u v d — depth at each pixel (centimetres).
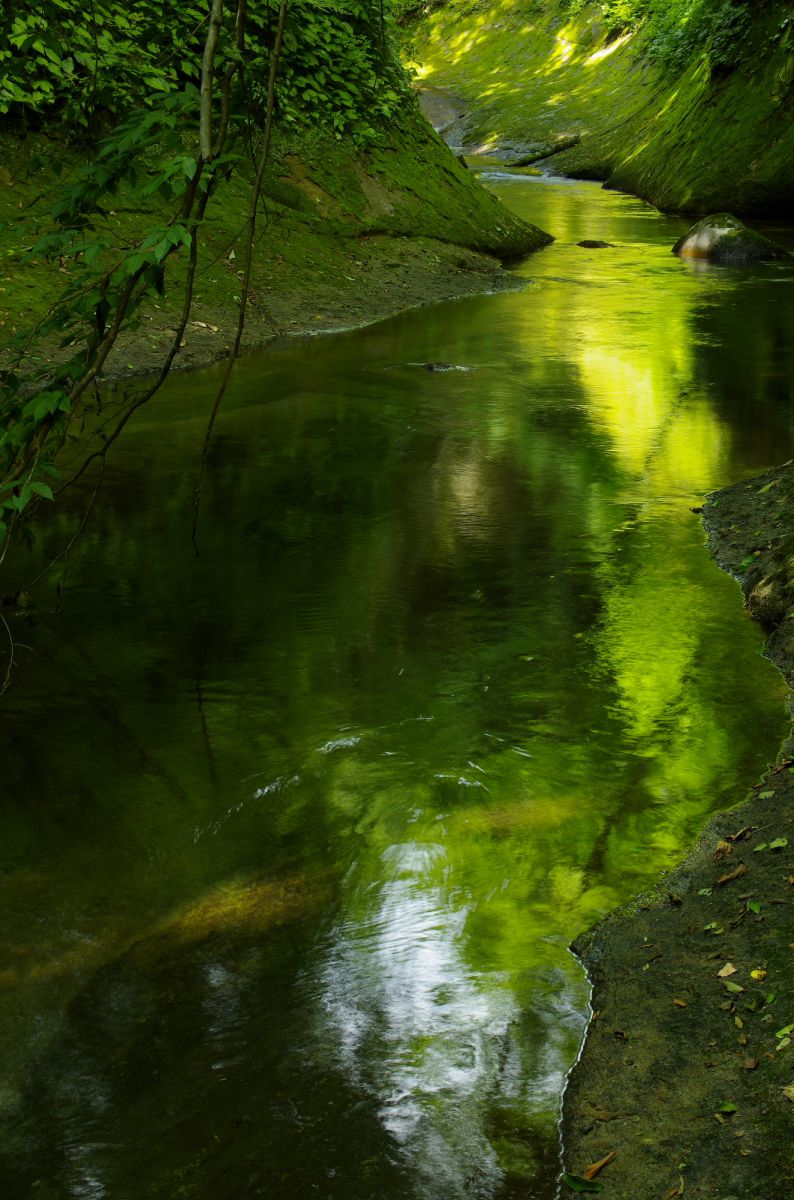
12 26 468
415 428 874
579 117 3928
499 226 1816
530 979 326
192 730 453
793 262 1819
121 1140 272
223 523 668
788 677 501
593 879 369
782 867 357
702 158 2545
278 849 383
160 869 370
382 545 643
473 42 5072
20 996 315
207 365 1054
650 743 450
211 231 1293
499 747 446
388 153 1666
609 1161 266
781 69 2497
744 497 712
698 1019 302
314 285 1328
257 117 420
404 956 334
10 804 401
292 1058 296
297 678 494
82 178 358
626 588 594
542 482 757
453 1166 267
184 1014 311
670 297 1492
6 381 390
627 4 4175
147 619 545
